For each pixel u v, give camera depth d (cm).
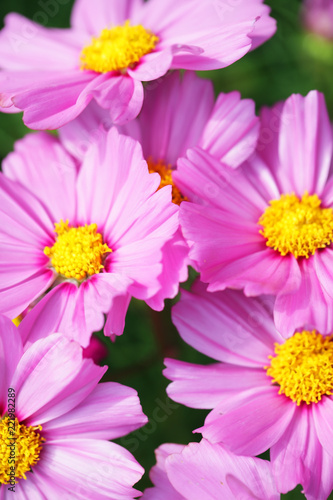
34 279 40
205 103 41
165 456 39
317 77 49
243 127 40
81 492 38
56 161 41
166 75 41
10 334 38
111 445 38
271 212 40
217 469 38
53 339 37
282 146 41
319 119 40
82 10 44
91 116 41
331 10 48
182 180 39
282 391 39
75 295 39
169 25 42
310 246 39
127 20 43
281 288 38
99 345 41
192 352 43
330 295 38
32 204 41
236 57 39
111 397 38
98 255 39
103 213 40
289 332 37
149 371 45
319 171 41
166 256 38
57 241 40
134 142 39
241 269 39
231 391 39
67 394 38
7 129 49
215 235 39
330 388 39
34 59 43
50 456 38
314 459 38
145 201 39
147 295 37
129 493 37
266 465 38
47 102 39
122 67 41
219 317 39
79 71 42
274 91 49
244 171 40
